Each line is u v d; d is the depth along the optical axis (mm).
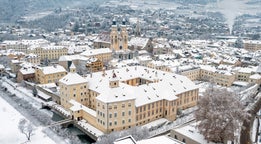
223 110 121438
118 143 99312
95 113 153000
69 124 155500
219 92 128625
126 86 159500
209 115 119875
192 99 178625
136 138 126125
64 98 173125
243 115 122875
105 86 166625
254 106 173875
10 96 196375
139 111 148875
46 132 141250
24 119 144000
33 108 172375
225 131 119625
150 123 152875
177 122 154500
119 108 141250
